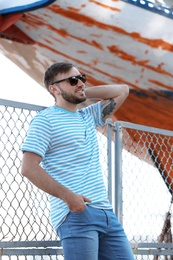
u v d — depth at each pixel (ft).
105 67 36.96
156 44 35.50
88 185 11.59
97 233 11.55
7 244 13.26
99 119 13.46
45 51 37.09
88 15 34.04
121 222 15.62
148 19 34.83
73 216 11.42
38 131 11.51
